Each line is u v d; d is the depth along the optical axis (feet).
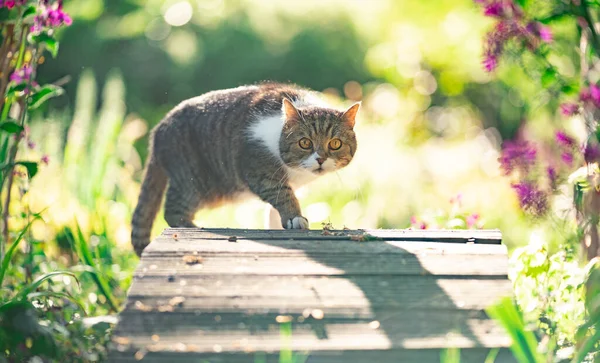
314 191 50.62
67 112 52.85
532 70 26.30
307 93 32.30
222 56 88.28
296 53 90.99
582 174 24.44
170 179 32.01
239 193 31.40
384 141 60.70
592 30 24.95
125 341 18.20
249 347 18.01
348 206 48.08
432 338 18.51
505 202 47.14
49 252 34.81
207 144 31.19
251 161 29.71
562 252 27.73
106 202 41.52
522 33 25.17
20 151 31.14
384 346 18.13
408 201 49.93
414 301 19.90
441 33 66.39
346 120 29.78
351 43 93.30
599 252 26.30
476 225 32.65
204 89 87.10
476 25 62.13
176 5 88.43
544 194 26.45
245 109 30.73
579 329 21.71
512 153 26.73
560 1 25.16
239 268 21.47
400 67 70.64
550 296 25.91
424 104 72.23
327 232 25.32
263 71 89.40
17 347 21.54
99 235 36.60
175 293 19.99
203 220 43.78
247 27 90.74
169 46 86.38
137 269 21.27
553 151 31.89
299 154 29.07
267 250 22.81
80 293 29.30
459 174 57.00
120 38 84.74
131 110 80.74
